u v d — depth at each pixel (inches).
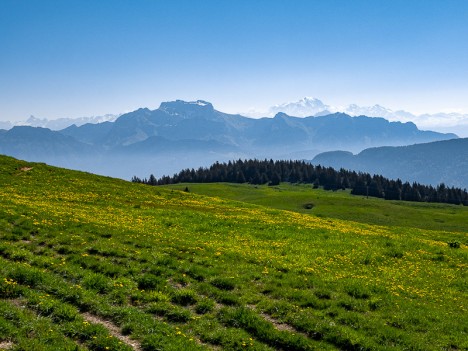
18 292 697.6
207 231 1466.5
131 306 729.6
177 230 1434.5
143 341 605.3
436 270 1203.9
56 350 537.3
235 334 658.2
